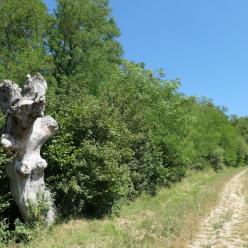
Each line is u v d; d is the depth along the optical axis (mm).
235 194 27594
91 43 38531
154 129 25531
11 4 32906
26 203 12469
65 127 15438
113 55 40094
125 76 25641
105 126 16000
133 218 16391
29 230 12328
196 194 24547
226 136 60750
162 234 13273
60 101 16625
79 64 38062
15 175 12375
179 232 13844
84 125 15695
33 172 12539
